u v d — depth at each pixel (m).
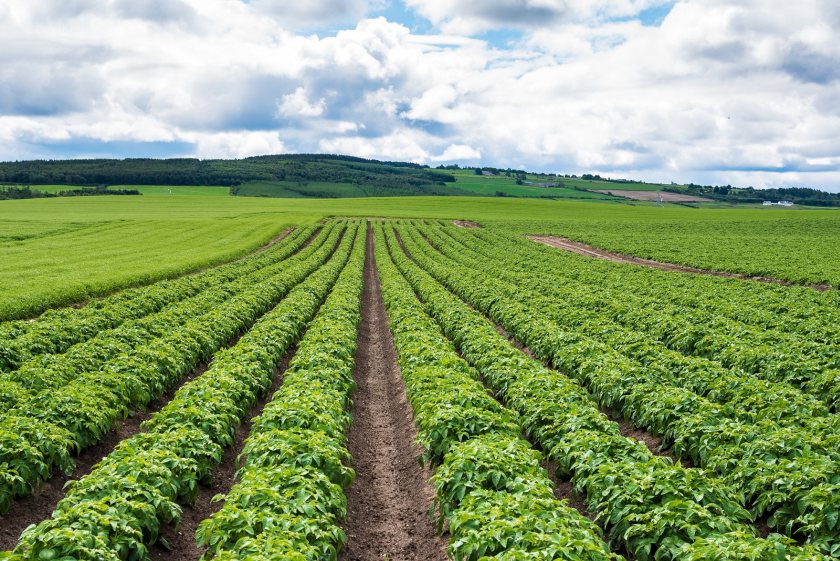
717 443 14.02
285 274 47.59
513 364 20.33
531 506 10.24
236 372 18.69
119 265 52.41
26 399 15.88
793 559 8.81
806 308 32.19
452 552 10.33
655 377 19.08
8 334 24.77
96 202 150.75
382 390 24.06
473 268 59.34
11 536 12.02
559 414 15.51
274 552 8.88
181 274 50.88
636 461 12.61
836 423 14.31
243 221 103.06
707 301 35.38
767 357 20.64
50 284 39.12
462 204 166.62
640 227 111.75
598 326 27.50
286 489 11.33
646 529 10.05
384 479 16.25
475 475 11.84
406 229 103.88
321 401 16.27
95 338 23.52
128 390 17.84
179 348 22.39
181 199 171.00
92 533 9.61
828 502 10.63
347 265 58.81
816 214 145.00
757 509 11.93
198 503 13.66
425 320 29.38
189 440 13.74
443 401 16.11
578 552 8.99
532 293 38.94
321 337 24.16
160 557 11.48
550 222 120.38
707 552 8.80
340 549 11.38
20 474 12.63
